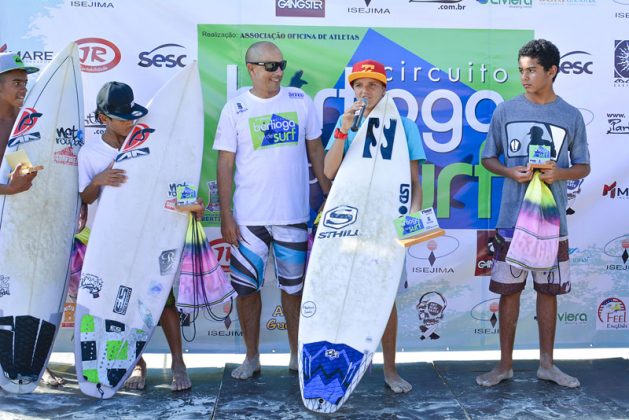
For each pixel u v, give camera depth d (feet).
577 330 15.44
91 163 13.37
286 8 14.65
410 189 13.20
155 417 12.35
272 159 13.47
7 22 14.39
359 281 12.81
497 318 15.30
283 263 13.69
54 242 13.39
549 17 14.93
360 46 14.80
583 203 15.23
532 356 15.81
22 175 12.57
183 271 13.38
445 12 14.83
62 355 15.28
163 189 13.41
